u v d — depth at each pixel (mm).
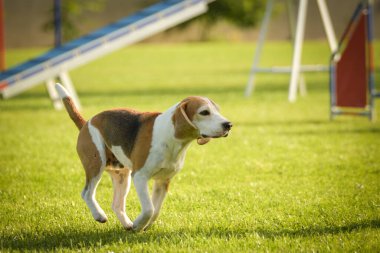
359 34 14500
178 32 53688
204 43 51531
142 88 22922
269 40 51562
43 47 45719
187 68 31906
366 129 13492
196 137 6070
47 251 5805
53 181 9141
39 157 10852
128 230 6484
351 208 7301
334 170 9617
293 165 10031
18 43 45781
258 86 23250
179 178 9273
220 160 10555
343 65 14820
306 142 11992
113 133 6320
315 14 48344
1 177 9328
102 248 5812
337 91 14984
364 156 10617
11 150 11477
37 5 45500
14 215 7215
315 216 7020
